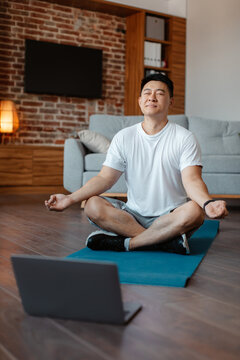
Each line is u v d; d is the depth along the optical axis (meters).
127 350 0.89
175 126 1.90
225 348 0.90
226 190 3.87
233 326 1.03
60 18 6.07
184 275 1.45
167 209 1.90
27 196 4.91
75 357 0.85
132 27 6.45
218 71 6.26
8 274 1.48
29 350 0.88
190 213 1.71
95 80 6.23
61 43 6.09
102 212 1.84
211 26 6.34
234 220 3.12
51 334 0.97
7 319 1.06
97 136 3.96
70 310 1.05
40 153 5.41
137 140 1.89
